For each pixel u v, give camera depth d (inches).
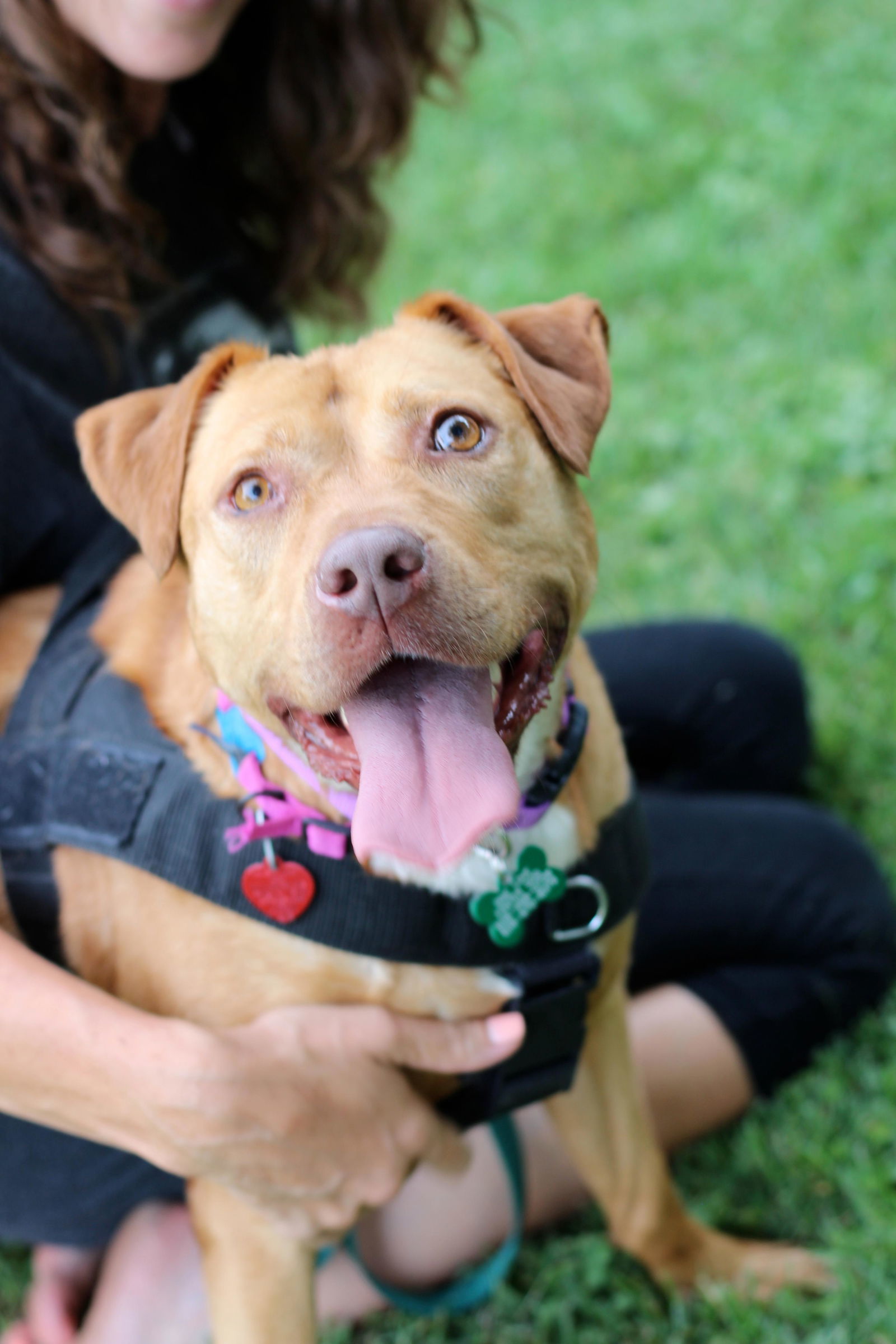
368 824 27.1
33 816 31.0
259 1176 29.2
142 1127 28.9
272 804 29.5
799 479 57.1
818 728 46.2
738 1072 37.0
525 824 30.0
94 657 32.4
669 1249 34.5
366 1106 29.8
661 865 38.6
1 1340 36.7
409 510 27.7
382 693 28.2
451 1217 35.2
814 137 84.4
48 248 33.3
